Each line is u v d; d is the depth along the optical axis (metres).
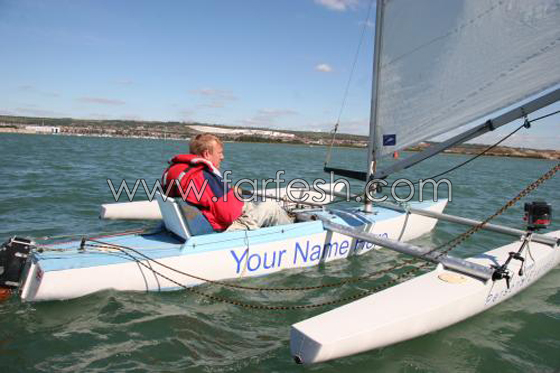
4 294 3.03
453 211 7.66
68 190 8.04
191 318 3.04
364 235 3.96
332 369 2.48
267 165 18.12
